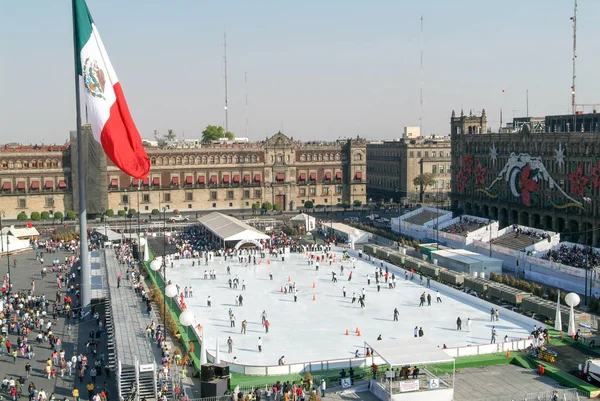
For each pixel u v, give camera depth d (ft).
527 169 528.63
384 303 360.69
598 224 451.94
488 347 269.23
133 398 212.23
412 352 233.35
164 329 270.26
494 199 579.07
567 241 475.72
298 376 241.35
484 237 504.43
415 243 508.53
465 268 414.82
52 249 524.11
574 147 475.31
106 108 290.56
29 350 263.29
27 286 397.60
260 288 399.65
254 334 301.84
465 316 331.36
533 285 361.92
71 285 392.68
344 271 453.17
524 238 469.57
